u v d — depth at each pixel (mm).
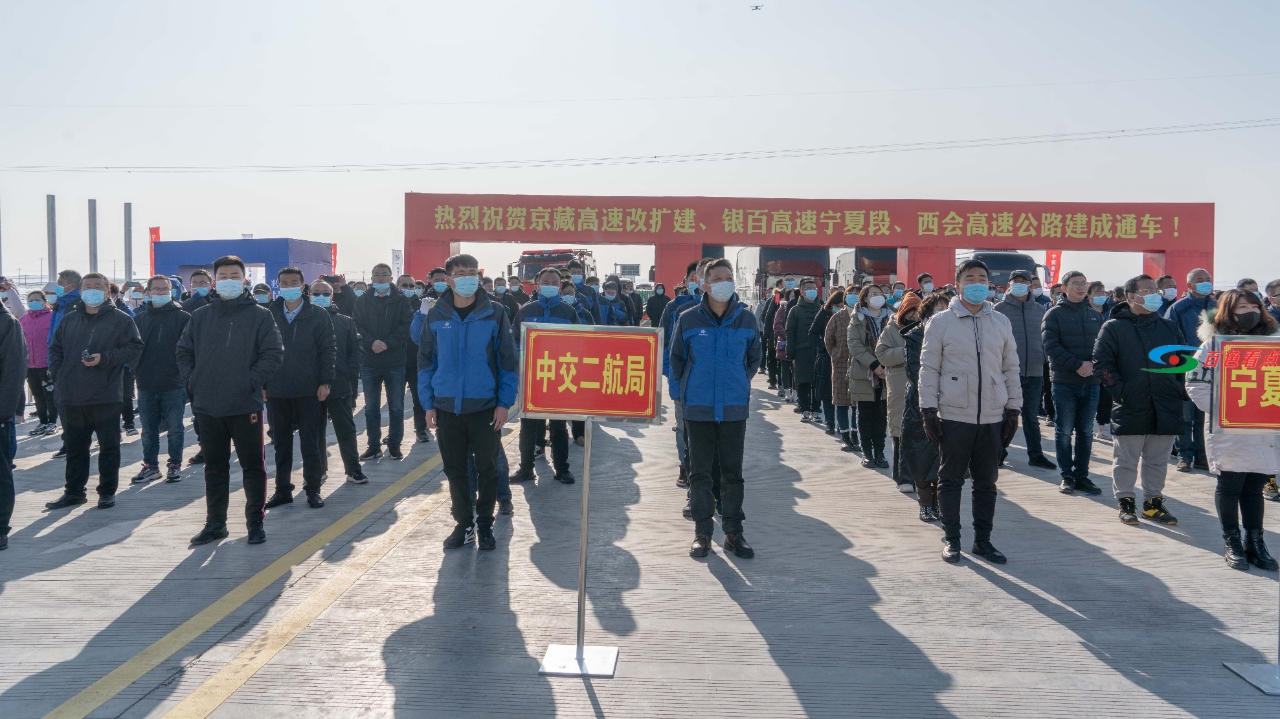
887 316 8383
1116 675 3746
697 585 4867
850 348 8297
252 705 3398
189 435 10414
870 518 6441
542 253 27938
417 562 5234
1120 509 6402
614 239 28344
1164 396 6137
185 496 7094
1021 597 4719
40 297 10734
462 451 5551
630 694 3520
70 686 3557
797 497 7117
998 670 3783
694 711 3387
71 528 6047
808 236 28062
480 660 3820
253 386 5586
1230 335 4777
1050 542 5816
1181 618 4418
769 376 16531
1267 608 4566
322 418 7508
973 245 27984
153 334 7609
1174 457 9148
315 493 6676
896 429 7363
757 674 3719
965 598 4695
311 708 3379
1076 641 4113
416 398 9773
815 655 3922
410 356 9711
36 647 3949
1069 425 7355
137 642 4004
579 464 8453
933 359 5465
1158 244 27906
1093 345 7324
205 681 3600
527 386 4043
